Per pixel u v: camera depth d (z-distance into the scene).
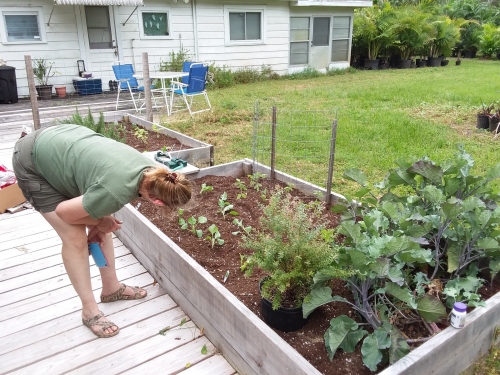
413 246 1.87
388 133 6.53
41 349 2.21
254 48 12.90
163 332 2.33
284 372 1.74
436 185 2.55
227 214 3.35
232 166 4.29
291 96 10.15
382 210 2.38
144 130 6.00
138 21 10.80
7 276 2.83
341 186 4.45
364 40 15.98
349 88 11.32
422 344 1.75
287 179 3.96
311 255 2.01
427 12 18.70
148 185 1.91
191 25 11.55
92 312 2.32
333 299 1.95
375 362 1.75
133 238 3.04
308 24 13.92
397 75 14.30
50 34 9.94
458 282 2.10
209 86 11.48
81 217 1.99
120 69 8.61
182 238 2.95
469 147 5.78
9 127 6.86
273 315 2.04
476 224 2.20
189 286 2.36
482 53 20.44
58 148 2.06
